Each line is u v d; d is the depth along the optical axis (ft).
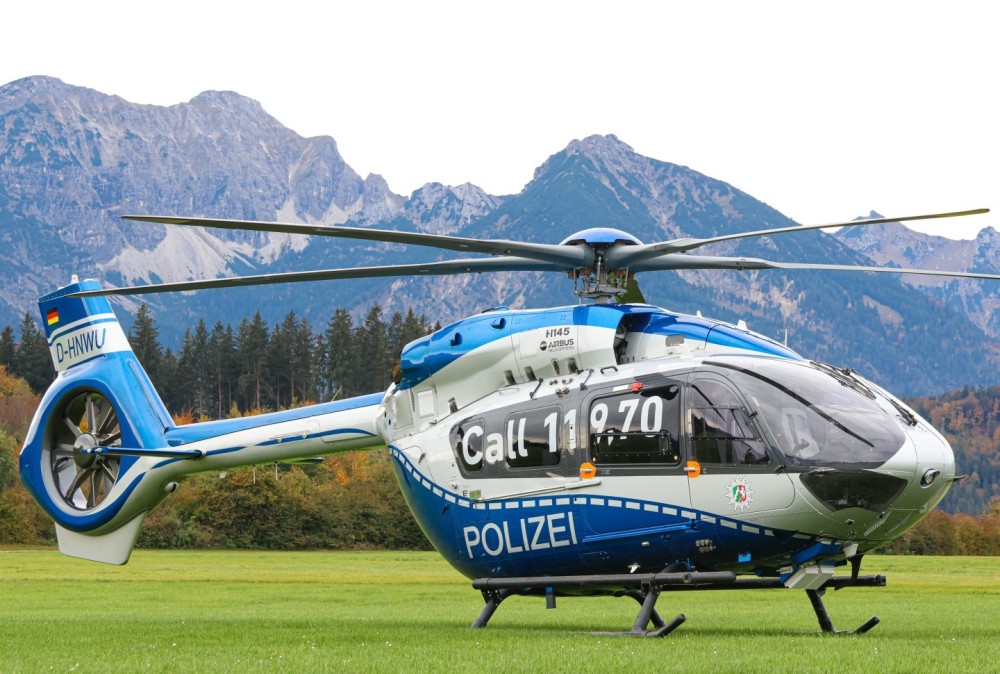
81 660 54.34
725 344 72.28
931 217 67.00
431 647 58.85
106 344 105.60
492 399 78.59
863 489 66.49
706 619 91.35
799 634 71.05
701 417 69.10
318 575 212.23
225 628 76.18
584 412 73.00
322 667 49.96
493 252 73.41
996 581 190.19
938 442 69.62
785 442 67.36
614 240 76.13
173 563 268.82
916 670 48.01
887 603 119.85
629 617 95.96
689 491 69.00
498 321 79.41
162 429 101.76
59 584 167.84
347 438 90.79
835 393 69.36
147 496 101.76
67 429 108.06
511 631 72.74
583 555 73.05
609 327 74.49
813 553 68.44
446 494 79.30
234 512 388.78
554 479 73.61
